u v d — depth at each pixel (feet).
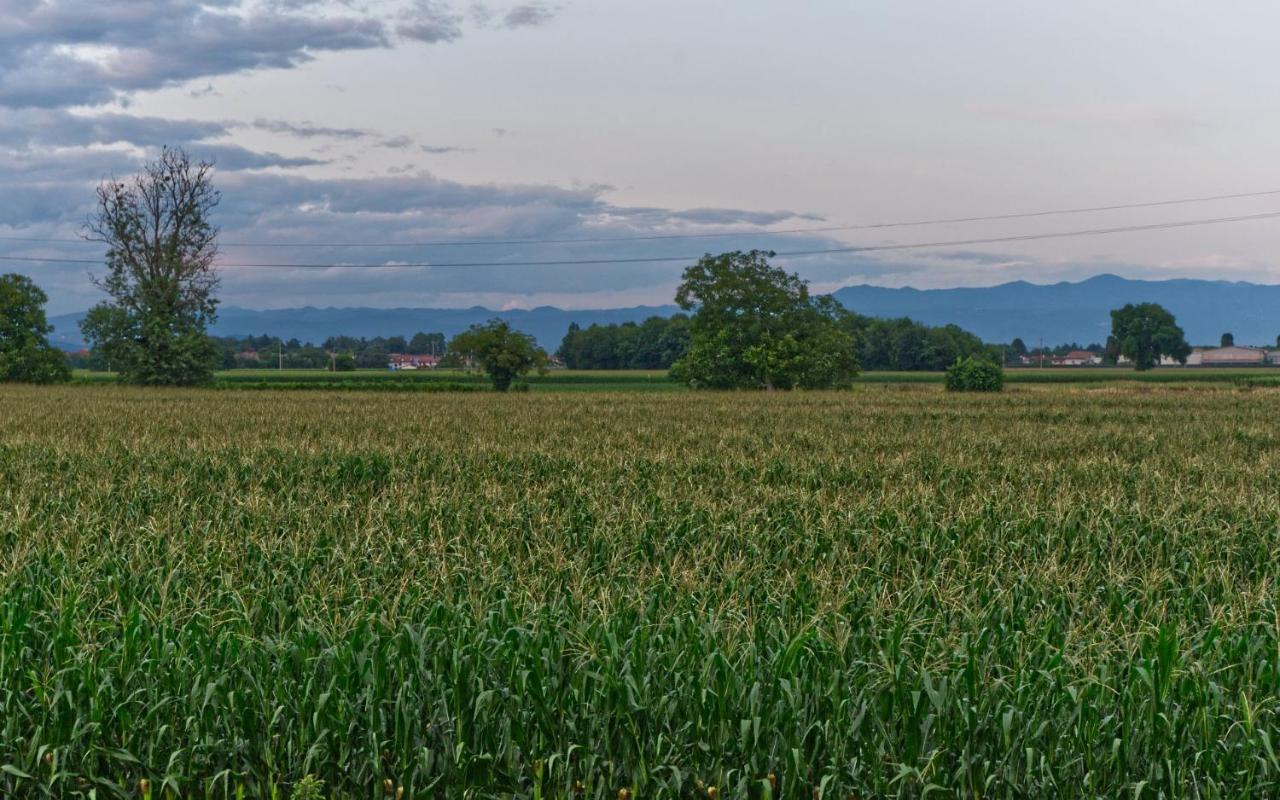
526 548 43.32
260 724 24.72
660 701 24.16
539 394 237.04
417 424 120.67
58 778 23.71
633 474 66.85
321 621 28.35
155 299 275.59
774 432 111.14
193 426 116.78
